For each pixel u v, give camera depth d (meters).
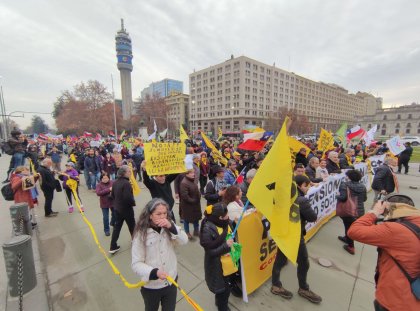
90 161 8.84
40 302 2.92
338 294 2.99
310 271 3.48
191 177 4.44
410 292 1.59
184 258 3.90
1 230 5.07
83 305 2.88
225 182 5.31
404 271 1.61
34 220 5.25
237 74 75.38
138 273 1.90
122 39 97.19
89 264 3.77
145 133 22.28
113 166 9.73
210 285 2.48
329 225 5.11
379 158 8.27
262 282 3.14
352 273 3.43
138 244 1.98
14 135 8.12
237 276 2.95
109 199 4.76
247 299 2.84
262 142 5.41
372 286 3.14
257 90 80.19
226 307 2.60
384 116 96.62
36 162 9.85
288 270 3.51
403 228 1.63
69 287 3.21
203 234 2.39
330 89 120.38
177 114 103.19
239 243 2.76
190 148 9.95
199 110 91.38
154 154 4.12
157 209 2.00
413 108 89.25
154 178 4.23
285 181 2.41
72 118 41.12
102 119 41.78
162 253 2.03
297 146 6.11
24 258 3.00
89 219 5.77
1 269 3.60
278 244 2.38
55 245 4.41
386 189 5.50
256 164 6.54
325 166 6.12
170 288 2.11
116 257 3.96
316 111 111.62
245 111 76.50
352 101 142.38
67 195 6.30
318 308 2.75
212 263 2.46
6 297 3.02
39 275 3.46
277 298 2.92
